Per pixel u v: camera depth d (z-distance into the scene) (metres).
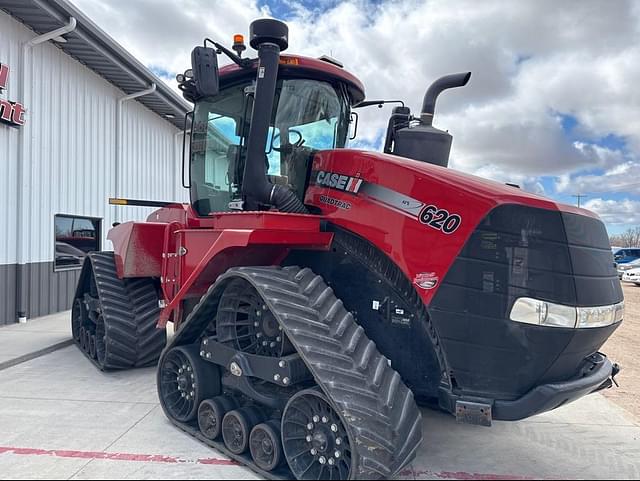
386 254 3.36
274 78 3.77
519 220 3.01
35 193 8.59
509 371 3.01
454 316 3.07
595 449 3.86
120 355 5.39
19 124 8.06
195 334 4.05
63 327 7.86
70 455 3.52
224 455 3.55
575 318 2.96
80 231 10.10
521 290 2.97
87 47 9.09
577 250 3.06
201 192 4.73
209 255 3.73
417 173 3.34
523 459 3.65
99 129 10.53
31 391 4.96
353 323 3.30
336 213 3.71
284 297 3.21
